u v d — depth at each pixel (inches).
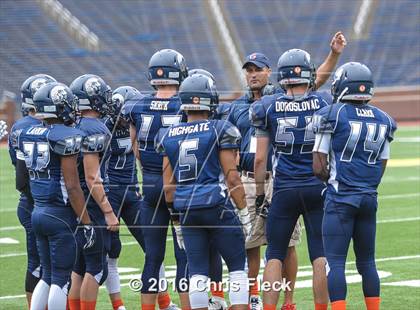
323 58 4997.5
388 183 2289.6
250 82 1008.2
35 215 853.8
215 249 932.0
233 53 4968.0
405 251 1384.1
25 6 4972.9
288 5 5295.3
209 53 4960.6
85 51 4832.7
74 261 858.1
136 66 4785.9
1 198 2144.4
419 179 2354.8
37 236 872.3
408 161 2829.7
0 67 4685.0
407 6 5270.7
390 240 1487.5
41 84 915.4
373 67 5022.1
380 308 1013.8
